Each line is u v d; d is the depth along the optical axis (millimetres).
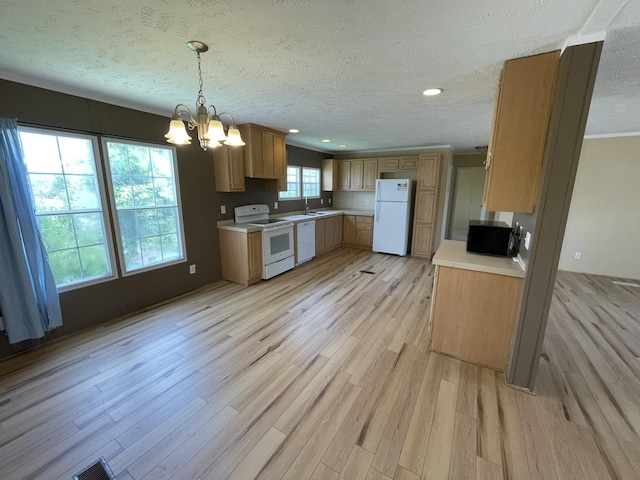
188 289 3740
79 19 1391
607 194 4297
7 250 2184
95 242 2797
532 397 1872
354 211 6594
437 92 2447
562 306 3307
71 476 1358
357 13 1330
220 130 1808
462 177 9297
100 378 2045
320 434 1586
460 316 2221
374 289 3848
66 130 2465
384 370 2145
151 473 1370
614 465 1414
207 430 1612
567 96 1525
